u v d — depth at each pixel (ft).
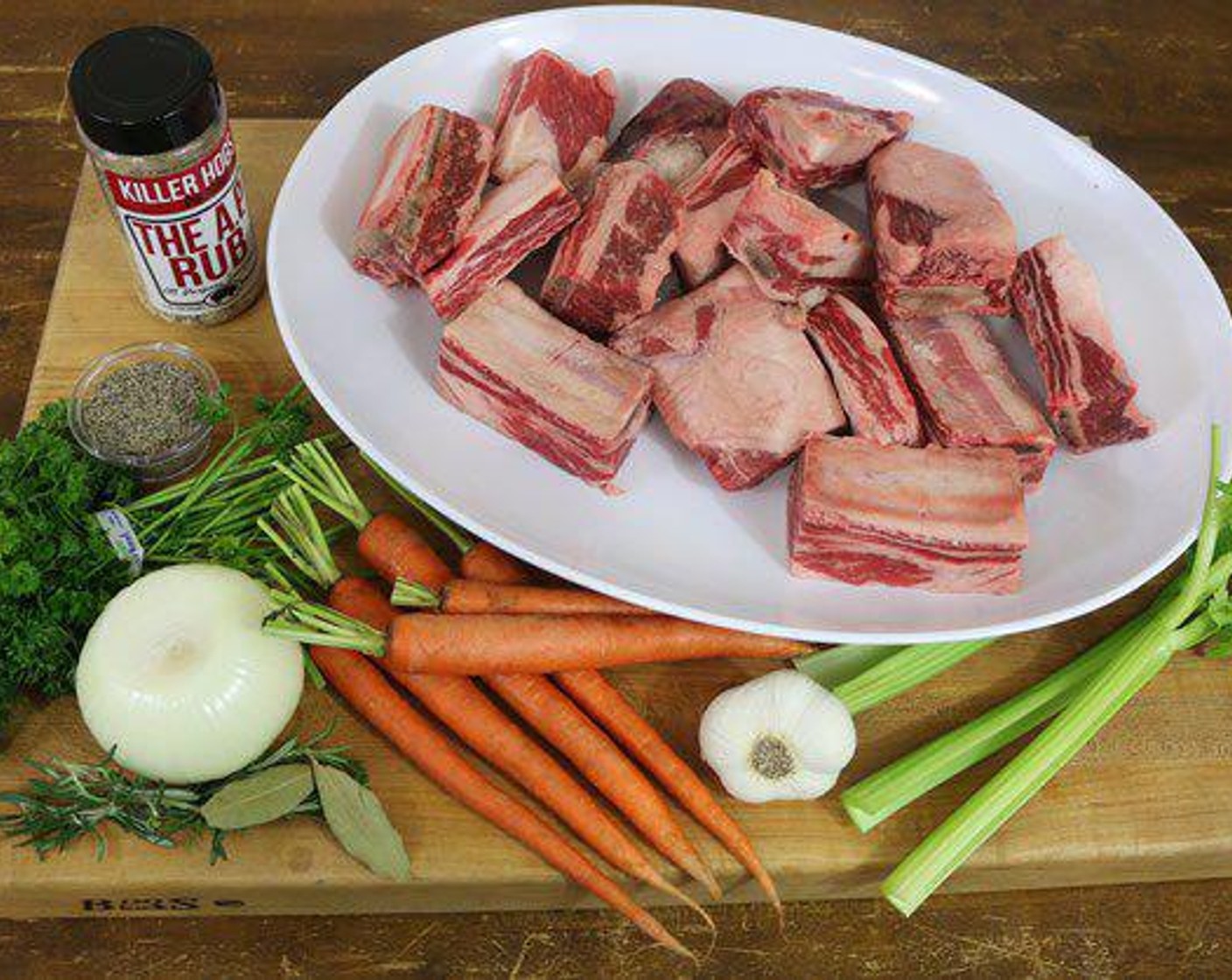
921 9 2.58
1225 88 2.53
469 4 2.54
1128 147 2.44
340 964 1.79
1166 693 1.85
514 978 1.79
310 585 1.86
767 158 1.96
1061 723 1.74
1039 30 2.57
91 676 1.62
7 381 2.16
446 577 1.82
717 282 1.89
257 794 1.63
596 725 1.79
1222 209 2.38
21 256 2.25
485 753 1.75
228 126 1.97
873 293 1.94
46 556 1.69
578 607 1.78
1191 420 1.88
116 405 1.89
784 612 1.74
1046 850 1.76
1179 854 1.77
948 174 1.90
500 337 1.77
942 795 1.77
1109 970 1.82
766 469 1.80
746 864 1.70
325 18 2.49
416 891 1.73
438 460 1.81
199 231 1.87
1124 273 2.00
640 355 1.85
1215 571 1.78
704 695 1.83
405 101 1.99
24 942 1.79
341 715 1.79
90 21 2.46
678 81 2.03
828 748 1.68
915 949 1.82
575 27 2.05
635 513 1.82
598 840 1.71
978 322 1.90
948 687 1.84
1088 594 1.74
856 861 1.73
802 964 1.81
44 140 2.35
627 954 1.81
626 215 1.85
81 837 1.68
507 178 1.95
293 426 1.86
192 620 1.63
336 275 1.89
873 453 1.75
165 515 1.82
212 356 2.01
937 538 1.69
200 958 1.79
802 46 2.09
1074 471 1.87
